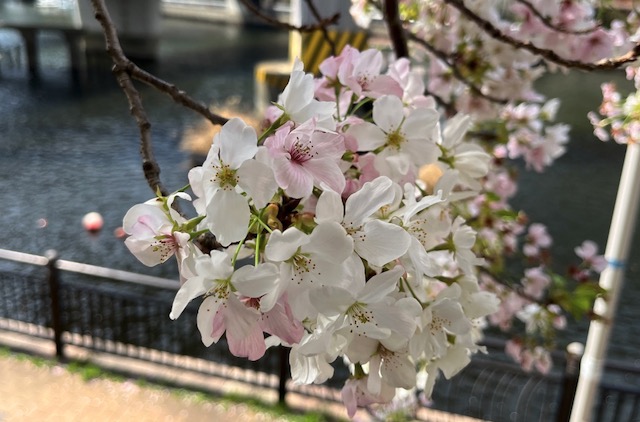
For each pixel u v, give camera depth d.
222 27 32.19
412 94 1.23
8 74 19.83
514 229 3.15
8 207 9.45
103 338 5.21
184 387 4.88
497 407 4.88
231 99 16.55
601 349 3.66
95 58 21.44
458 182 1.24
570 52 2.23
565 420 4.10
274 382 4.94
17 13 27.52
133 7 21.55
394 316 0.84
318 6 6.40
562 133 3.07
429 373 1.11
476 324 1.42
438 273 1.09
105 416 4.55
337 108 1.13
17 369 5.00
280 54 24.39
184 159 11.51
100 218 9.04
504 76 2.62
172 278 7.37
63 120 14.46
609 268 3.39
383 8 2.09
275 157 0.83
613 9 2.14
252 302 0.84
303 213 0.90
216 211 0.80
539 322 3.03
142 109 1.24
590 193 10.79
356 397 1.02
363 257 0.84
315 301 0.80
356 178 1.05
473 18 1.75
